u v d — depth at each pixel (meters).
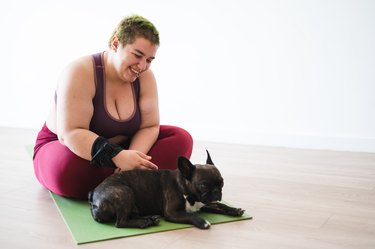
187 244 1.76
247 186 2.72
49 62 5.33
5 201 2.33
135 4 4.86
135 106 2.38
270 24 4.23
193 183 1.93
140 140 2.40
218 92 4.58
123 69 2.17
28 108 5.50
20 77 5.49
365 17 3.86
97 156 2.10
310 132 4.21
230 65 4.47
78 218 2.04
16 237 1.83
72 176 2.25
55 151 2.34
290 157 3.70
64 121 2.16
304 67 4.15
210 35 4.52
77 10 5.13
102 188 1.96
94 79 2.24
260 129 4.43
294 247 1.76
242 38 4.38
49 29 5.29
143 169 2.08
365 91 3.95
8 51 5.51
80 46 5.18
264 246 1.76
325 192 2.60
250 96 4.43
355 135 4.04
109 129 2.30
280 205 2.33
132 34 2.09
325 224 2.04
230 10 4.39
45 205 2.27
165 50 4.77
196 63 4.64
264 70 4.32
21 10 5.39
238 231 1.92
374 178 2.97
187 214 1.98
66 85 2.18
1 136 4.65
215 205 2.16
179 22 4.66
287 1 4.14
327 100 4.10
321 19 4.02
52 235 1.85
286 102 4.27
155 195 2.03
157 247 1.73
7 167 3.14
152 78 2.49
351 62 3.96
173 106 4.84
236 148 4.15
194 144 4.38
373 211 2.24
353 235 1.90
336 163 3.46
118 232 1.86
